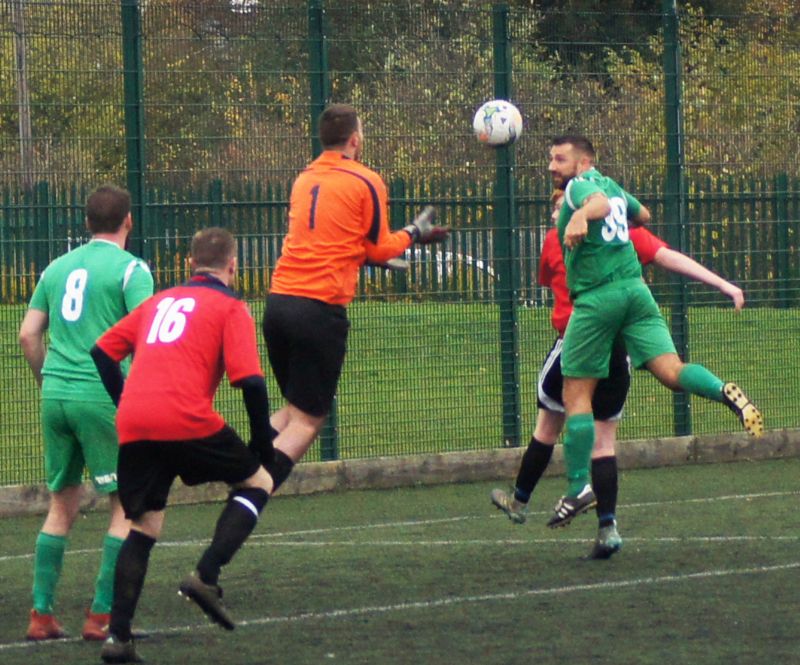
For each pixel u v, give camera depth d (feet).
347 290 77.00
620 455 123.85
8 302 107.76
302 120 114.01
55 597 76.07
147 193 109.70
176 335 60.75
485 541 91.45
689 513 100.48
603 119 123.03
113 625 60.18
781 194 129.49
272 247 113.39
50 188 107.24
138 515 60.80
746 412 78.64
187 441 60.18
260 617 69.41
